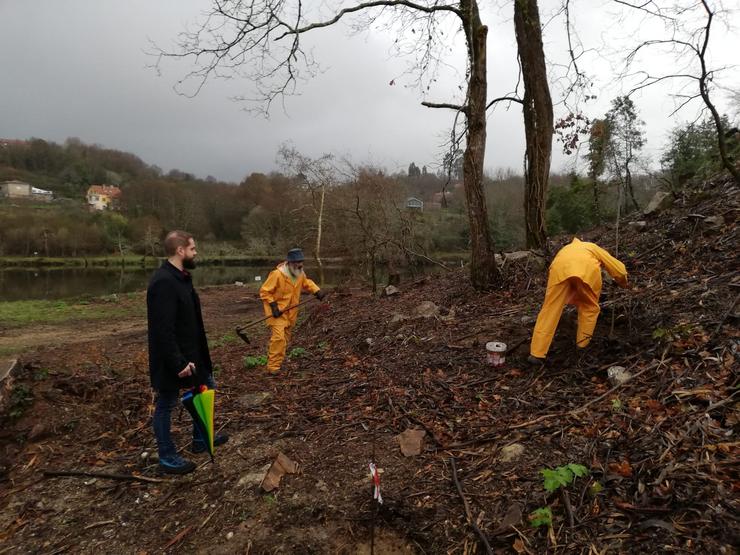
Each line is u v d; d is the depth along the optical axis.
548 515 2.40
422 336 5.84
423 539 2.56
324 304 9.70
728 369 3.19
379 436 3.68
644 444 2.80
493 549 2.38
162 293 3.25
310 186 18.22
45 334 11.69
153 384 3.34
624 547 2.19
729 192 6.30
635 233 7.10
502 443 3.22
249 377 5.70
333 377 5.24
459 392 4.16
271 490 3.09
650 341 3.91
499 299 6.73
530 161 8.82
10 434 3.91
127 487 3.30
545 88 8.63
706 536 2.10
